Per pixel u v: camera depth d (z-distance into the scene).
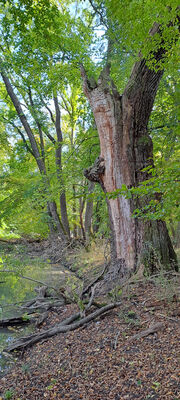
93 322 5.43
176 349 3.75
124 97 7.38
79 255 12.31
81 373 3.95
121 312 5.22
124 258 7.33
